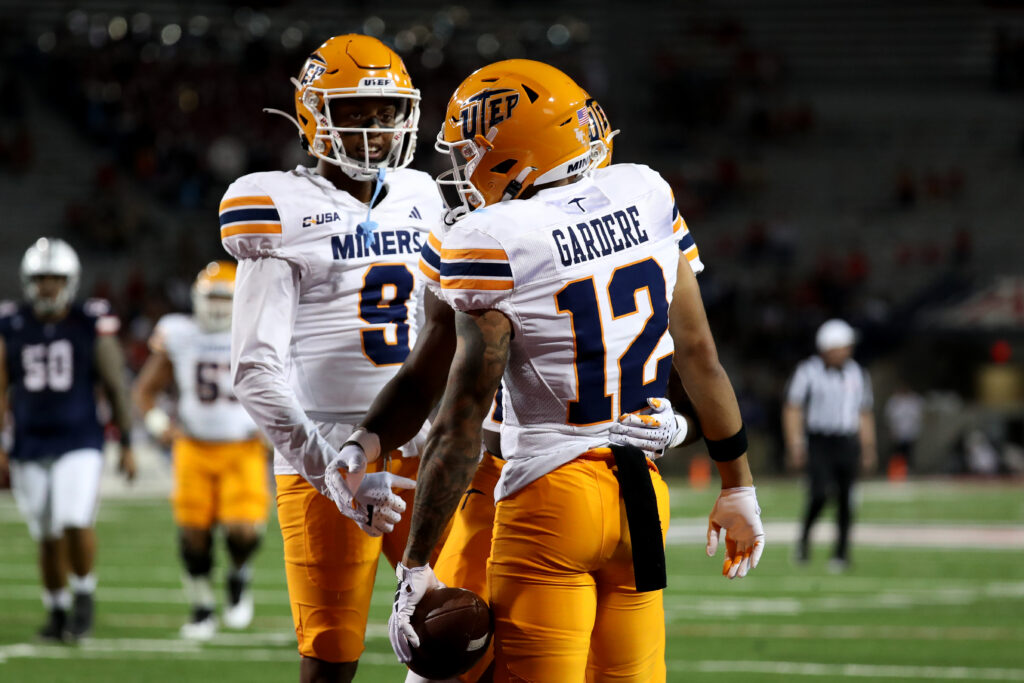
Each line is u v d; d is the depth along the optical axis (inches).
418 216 620.1
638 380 458.0
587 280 445.1
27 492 1059.9
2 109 3971.5
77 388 1071.0
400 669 916.0
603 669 459.2
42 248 1067.9
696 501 2571.4
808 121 4357.8
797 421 1620.3
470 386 433.7
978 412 3533.5
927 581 1465.3
